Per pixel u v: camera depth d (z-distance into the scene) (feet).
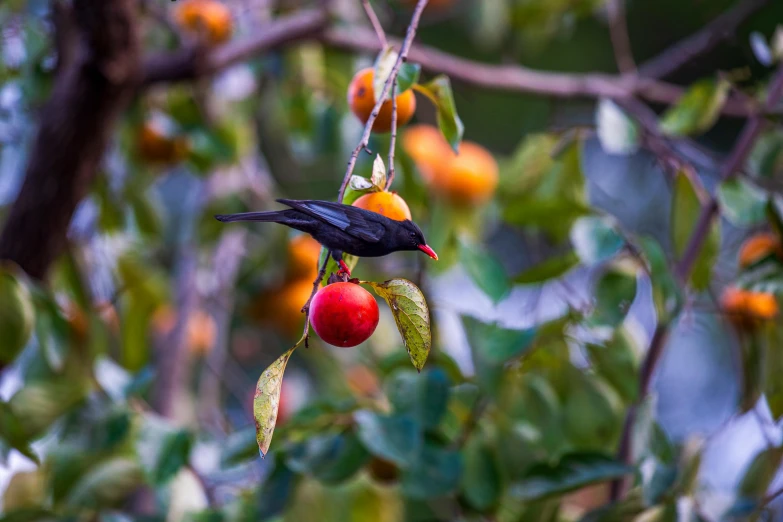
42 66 11.59
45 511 10.19
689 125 10.86
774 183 10.78
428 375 10.22
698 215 10.55
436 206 11.64
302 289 11.84
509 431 10.59
